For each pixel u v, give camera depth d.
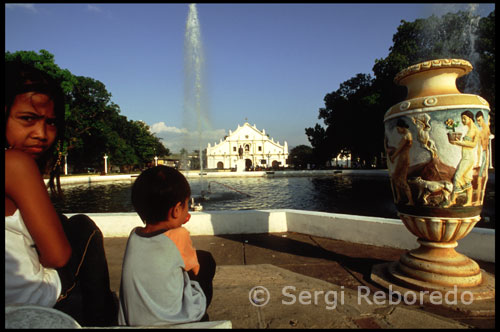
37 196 1.01
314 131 49.28
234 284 2.31
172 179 1.24
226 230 4.04
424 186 2.18
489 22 17.52
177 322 1.16
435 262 2.20
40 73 1.12
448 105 2.09
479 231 2.85
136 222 3.91
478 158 2.11
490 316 1.84
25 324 0.82
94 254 1.39
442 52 19.41
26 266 1.07
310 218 3.95
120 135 52.47
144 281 1.15
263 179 29.95
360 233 3.50
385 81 27.59
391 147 2.39
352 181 24.97
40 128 1.10
